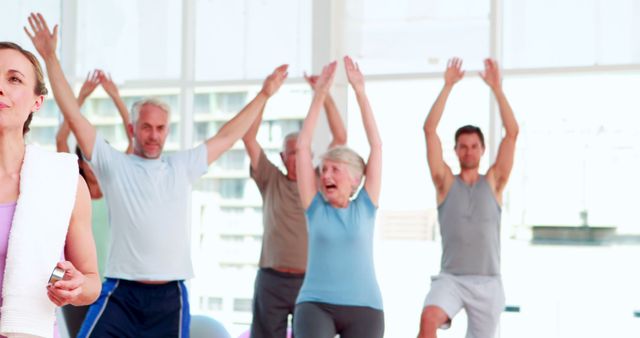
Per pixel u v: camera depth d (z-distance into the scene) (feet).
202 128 25.46
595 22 22.65
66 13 25.90
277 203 18.97
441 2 23.67
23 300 6.98
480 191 19.11
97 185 19.77
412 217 23.65
